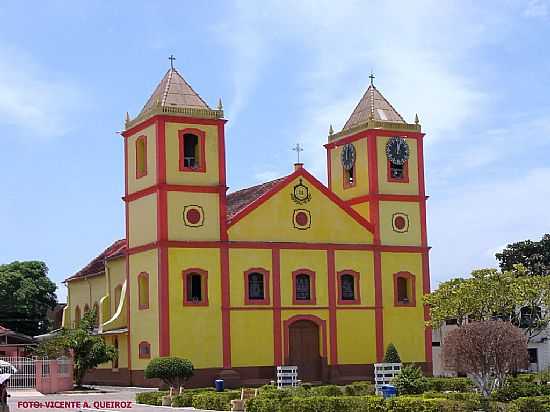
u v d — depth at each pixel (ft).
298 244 191.11
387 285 199.11
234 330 182.91
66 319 242.58
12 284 283.38
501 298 171.73
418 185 205.87
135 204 190.19
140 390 173.58
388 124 204.33
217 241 183.73
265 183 207.72
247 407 120.47
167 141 182.80
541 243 280.31
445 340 125.59
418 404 108.78
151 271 182.50
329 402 114.11
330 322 191.72
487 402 113.60
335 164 214.07
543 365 241.76
